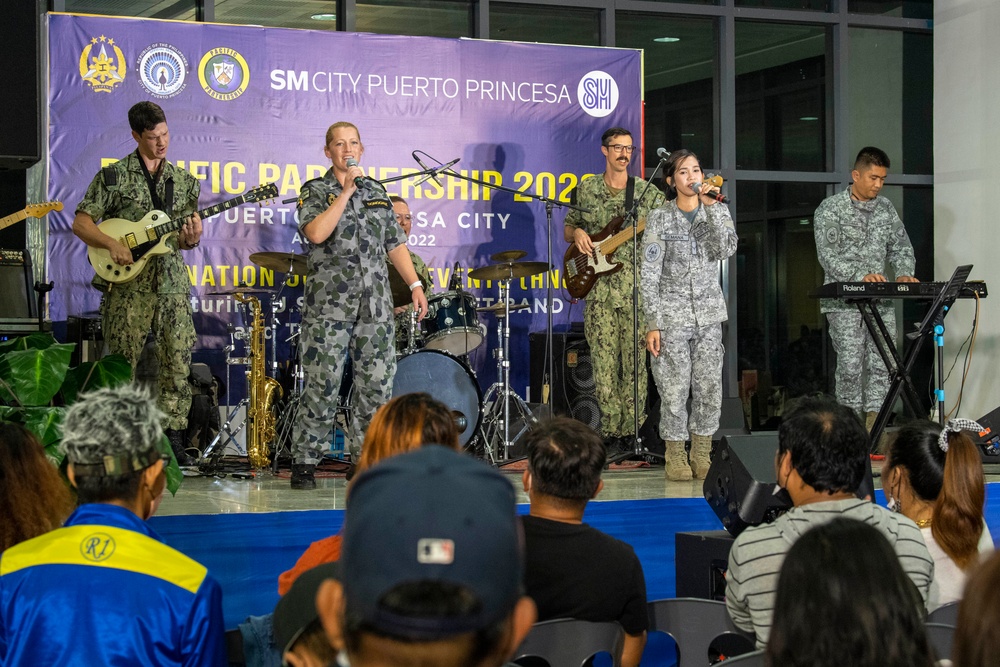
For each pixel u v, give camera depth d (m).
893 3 8.16
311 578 1.65
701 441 5.88
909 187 8.17
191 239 5.71
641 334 6.50
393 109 6.76
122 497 1.75
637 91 7.14
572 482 2.23
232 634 2.05
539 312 6.97
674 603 2.23
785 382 7.98
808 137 8.14
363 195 5.21
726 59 7.80
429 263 6.82
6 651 1.64
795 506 2.25
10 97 4.18
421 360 5.86
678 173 5.73
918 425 2.60
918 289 6.09
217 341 6.53
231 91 6.52
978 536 2.43
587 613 2.18
